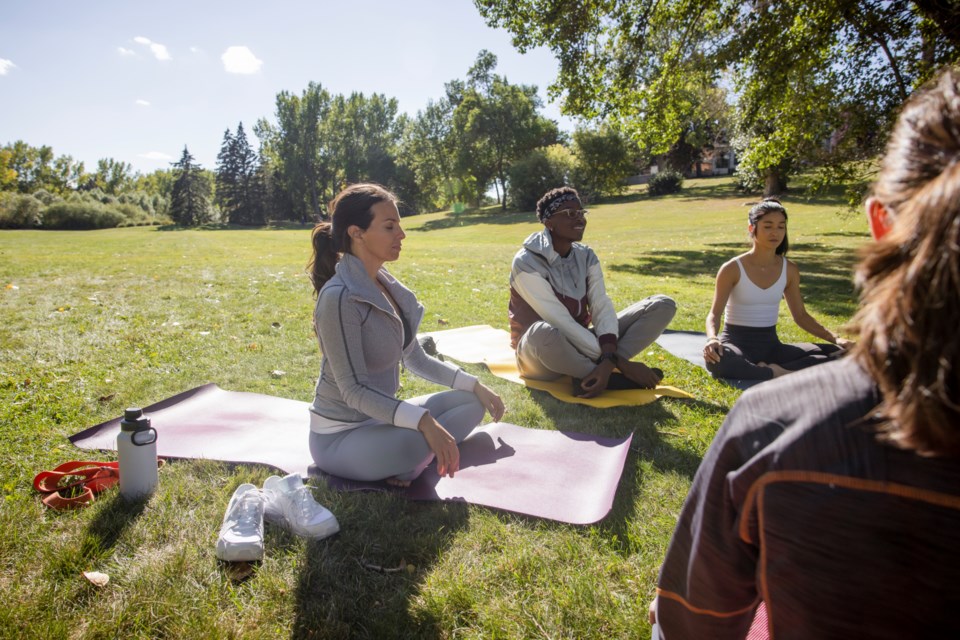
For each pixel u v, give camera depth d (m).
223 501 2.81
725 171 62.62
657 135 15.85
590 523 2.68
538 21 14.01
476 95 57.09
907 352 0.65
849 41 13.24
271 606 2.14
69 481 2.96
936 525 0.68
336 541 2.53
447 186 66.50
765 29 13.50
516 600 2.21
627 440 3.42
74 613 2.08
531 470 3.18
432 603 2.17
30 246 21.39
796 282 4.89
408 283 9.70
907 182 0.73
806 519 0.75
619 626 2.08
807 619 0.78
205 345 5.70
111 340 5.80
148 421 2.83
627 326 4.74
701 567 0.95
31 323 6.44
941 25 10.92
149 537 2.52
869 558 0.72
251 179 78.38
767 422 0.82
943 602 0.70
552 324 4.58
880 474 0.70
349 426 2.99
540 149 55.03
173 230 52.03
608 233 25.98
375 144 77.81
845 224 22.66
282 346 5.71
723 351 4.78
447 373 3.32
